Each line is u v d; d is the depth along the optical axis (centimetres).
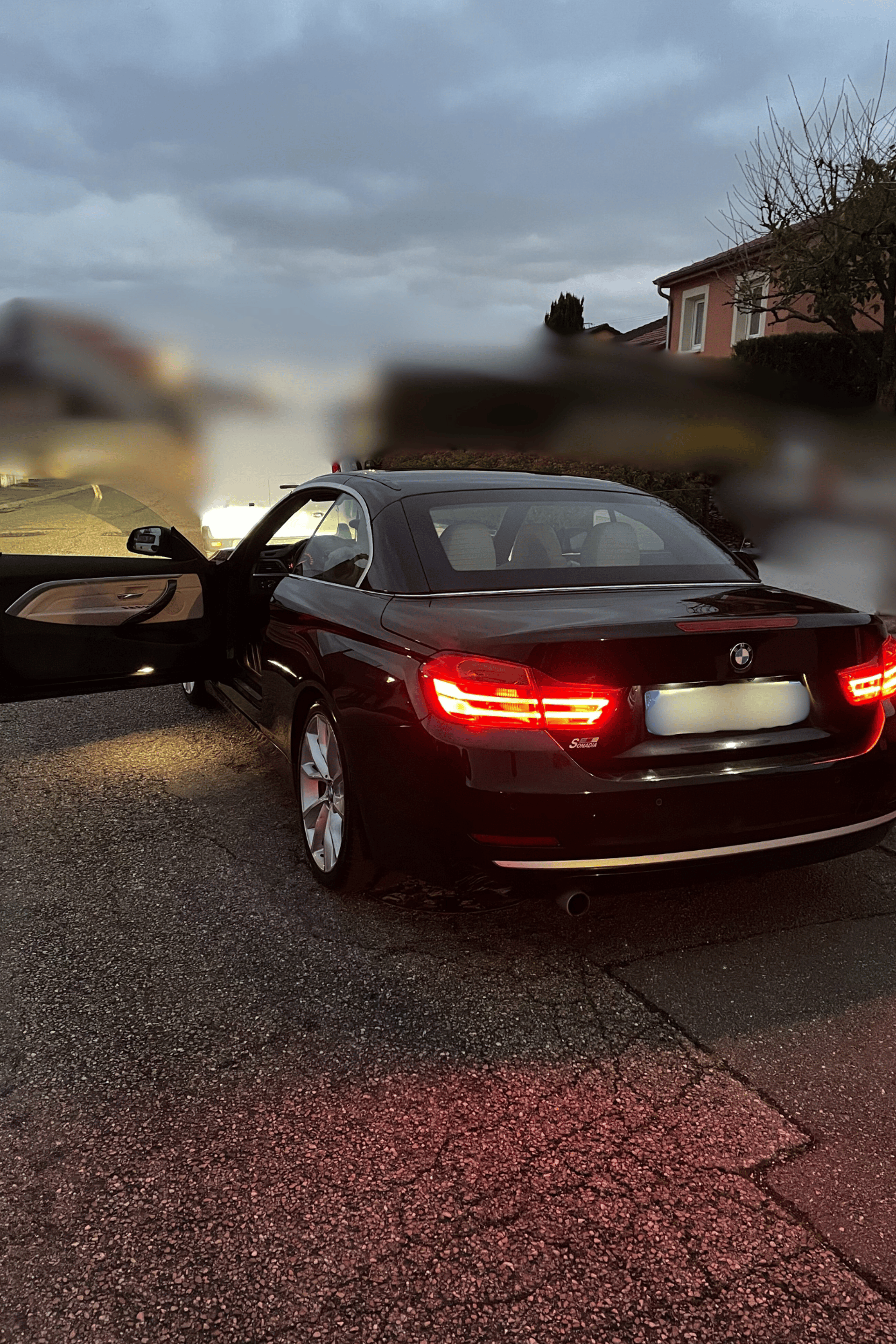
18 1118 221
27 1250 184
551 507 353
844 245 928
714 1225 190
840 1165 206
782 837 269
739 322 1978
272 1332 167
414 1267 180
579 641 249
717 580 329
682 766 258
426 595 300
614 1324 168
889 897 335
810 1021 260
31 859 365
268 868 357
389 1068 240
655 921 317
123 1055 245
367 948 300
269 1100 228
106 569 420
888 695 286
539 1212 193
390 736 273
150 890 339
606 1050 247
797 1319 169
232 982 280
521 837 251
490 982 280
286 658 359
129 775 461
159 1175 204
